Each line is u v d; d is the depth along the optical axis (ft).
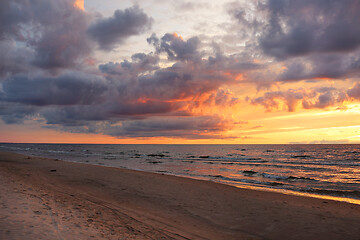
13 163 96.27
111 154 241.35
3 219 18.49
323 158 188.24
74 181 55.77
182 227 26.61
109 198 39.60
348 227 27.99
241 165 128.77
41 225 18.67
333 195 52.75
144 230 23.62
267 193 48.65
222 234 25.22
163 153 279.08
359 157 199.93
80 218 23.40
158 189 49.14
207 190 49.62
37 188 39.06
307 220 30.48
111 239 18.63
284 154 249.96
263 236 25.02
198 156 214.48
